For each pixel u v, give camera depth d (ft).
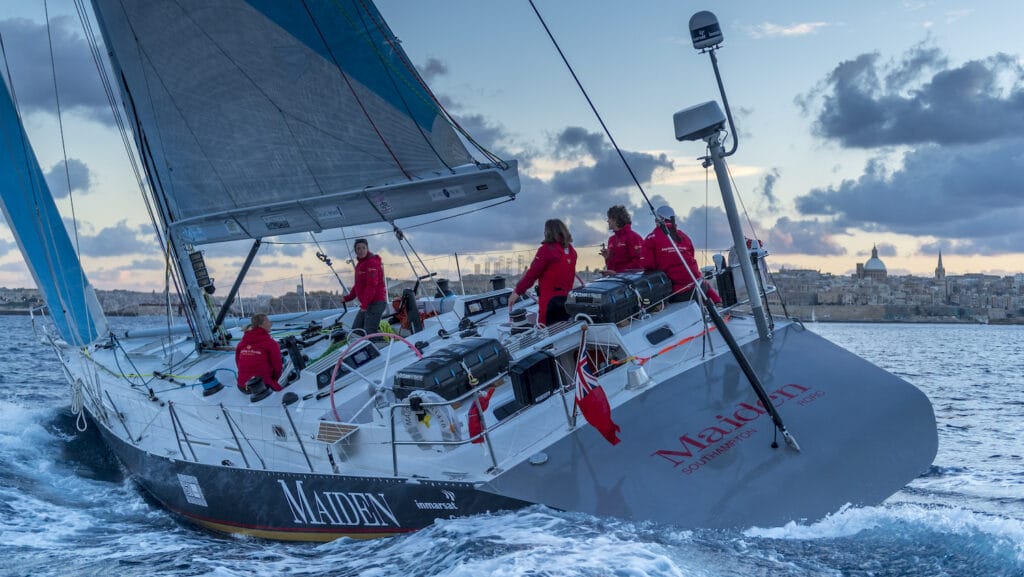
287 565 16.85
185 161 28.35
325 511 19.27
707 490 16.11
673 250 23.06
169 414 24.44
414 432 17.92
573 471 16.51
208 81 27.32
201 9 26.45
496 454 17.16
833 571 13.46
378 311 26.40
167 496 24.49
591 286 21.50
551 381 18.31
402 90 27.20
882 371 19.52
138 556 18.51
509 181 26.12
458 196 26.23
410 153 27.73
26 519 22.59
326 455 19.47
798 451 17.06
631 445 17.12
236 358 23.16
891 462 17.19
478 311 27.68
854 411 18.20
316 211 27.61
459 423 17.67
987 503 21.30
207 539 21.54
